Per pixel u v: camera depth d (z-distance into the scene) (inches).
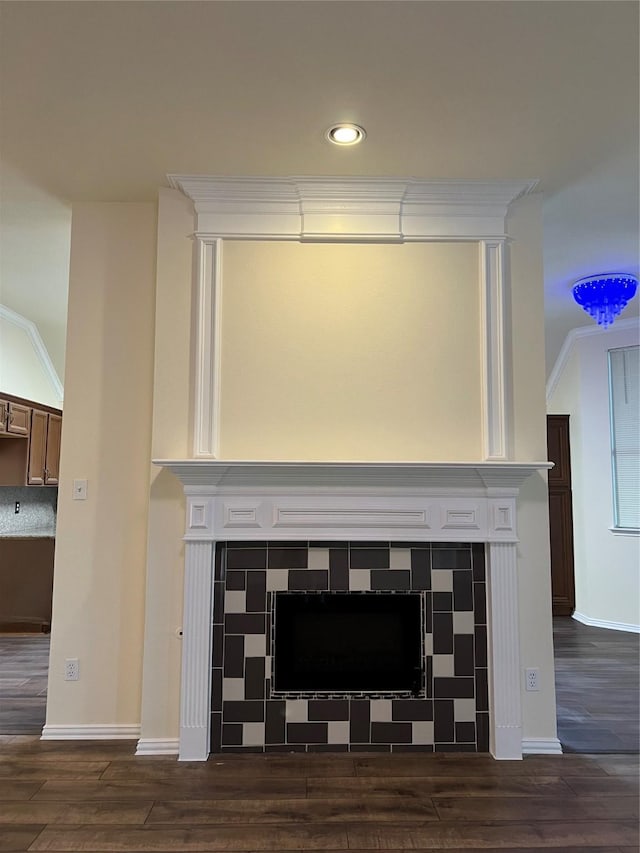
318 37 86.1
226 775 112.7
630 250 162.6
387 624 126.2
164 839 92.3
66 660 129.3
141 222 137.1
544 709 124.0
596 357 243.6
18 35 85.7
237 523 124.3
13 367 226.5
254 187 128.5
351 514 125.0
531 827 96.1
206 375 127.6
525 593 126.0
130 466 133.1
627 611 232.2
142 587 130.6
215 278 129.3
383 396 129.2
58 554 131.5
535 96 99.3
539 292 131.2
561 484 261.4
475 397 129.6
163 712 122.6
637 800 104.6
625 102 101.0
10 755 120.6
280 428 128.1
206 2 79.7
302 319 130.1
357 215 130.6
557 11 81.4
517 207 132.7
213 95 99.1
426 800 104.2
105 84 96.3
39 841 91.4
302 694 123.6
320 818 98.4
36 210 140.7
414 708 124.0
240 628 124.5
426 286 131.2
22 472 229.9
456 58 90.4
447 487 125.8
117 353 135.3
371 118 105.3
